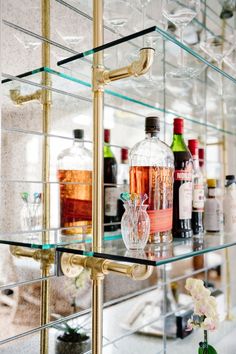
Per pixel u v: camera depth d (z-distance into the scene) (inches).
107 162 41.6
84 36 40.4
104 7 35.0
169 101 53.2
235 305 65.8
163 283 51.6
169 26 43.0
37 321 33.2
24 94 33.4
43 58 35.3
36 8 34.7
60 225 35.8
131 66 29.1
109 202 39.9
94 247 30.3
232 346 47.6
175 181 35.2
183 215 35.1
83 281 38.5
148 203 31.0
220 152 67.0
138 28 35.8
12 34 32.2
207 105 60.0
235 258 66.7
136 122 48.4
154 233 30.8
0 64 29.7
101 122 31.4
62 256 31.1
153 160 33.6
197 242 34.7
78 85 37.7
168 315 51.2
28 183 33.5
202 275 62.6
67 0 38.3
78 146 39.1
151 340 46.9
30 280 32.4
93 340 30.6
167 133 51.8
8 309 30.7
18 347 31.5
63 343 35.6
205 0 52.6
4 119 31.6
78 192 36.8
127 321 44.8
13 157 32.4
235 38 46.9
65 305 36.3
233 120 65.0
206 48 47.1
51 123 36.2
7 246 30.8
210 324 33.3
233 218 40.8
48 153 35.7
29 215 33.3
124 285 45.0
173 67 41.4
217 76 48.3
